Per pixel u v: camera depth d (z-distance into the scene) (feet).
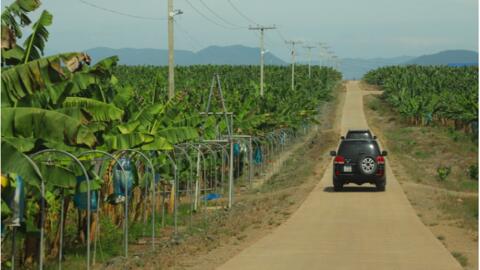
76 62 52.60
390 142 269.23
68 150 58.08
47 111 49.06
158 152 88.94
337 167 124.47
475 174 165.37
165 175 91.25
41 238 47.44
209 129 120.98
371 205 106.42
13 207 45.98
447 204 109.09
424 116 324.60
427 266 58.08
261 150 177.06
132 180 70.33
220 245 72.08
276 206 109.09
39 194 52.90
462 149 226.79
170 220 91.25
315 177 159.63
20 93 49.93
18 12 56.13
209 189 123.44
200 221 92.22
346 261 60.39
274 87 345.92
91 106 58.29
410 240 73.15
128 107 82.23
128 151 70.95
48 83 51.03
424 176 166.61
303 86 415.23
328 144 267.39
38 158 55.83
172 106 93.81
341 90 579.48
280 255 63.98
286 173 176.14
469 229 83.76
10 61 56.49
